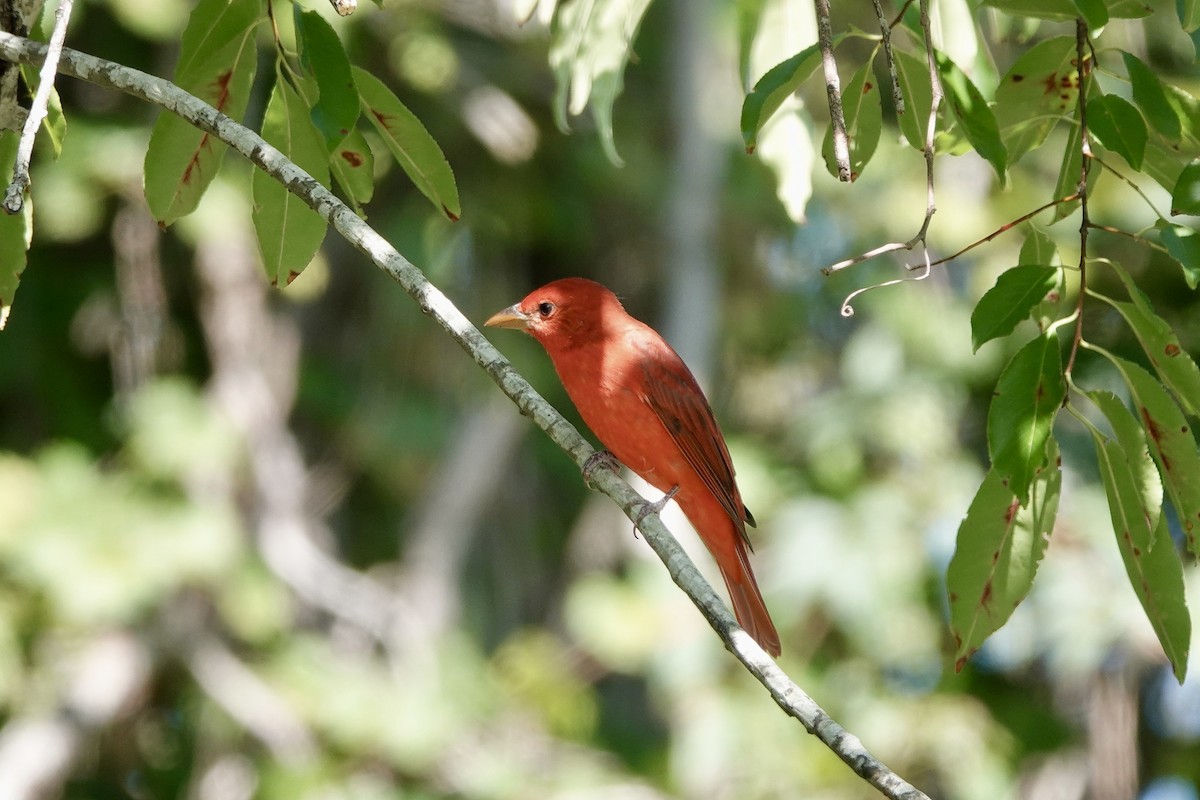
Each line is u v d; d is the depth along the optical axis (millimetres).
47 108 5609
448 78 14039
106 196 13625
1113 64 9438
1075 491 14289
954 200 15195
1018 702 15055
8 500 13211
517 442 16031
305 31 5145
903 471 15398
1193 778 15055
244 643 14031
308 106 5656
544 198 15398
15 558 13039
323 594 14062
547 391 15477
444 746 13602
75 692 13297
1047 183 15148
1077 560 14086
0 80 5578
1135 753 14672
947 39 6309
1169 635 5000
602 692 16547
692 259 15000
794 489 15305
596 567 16125
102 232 14516
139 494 13531
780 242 16656
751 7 6559
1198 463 4871
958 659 5227
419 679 13898
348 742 13492
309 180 5285
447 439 14992
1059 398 4578
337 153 5773
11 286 5812
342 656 14625
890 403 15180
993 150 4945
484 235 15227
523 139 14219
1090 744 14930
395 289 14852
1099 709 14820
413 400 14945
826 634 15219
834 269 4812
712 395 15023
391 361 14977
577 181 15734
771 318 16328
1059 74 5355
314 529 14789
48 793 13047
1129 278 4738
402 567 15172
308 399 14742
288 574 13953
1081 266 4754
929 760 14266
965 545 5180
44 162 12891
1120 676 14773
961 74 4973
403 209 14953
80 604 12812
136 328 13531
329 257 15234
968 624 5211
